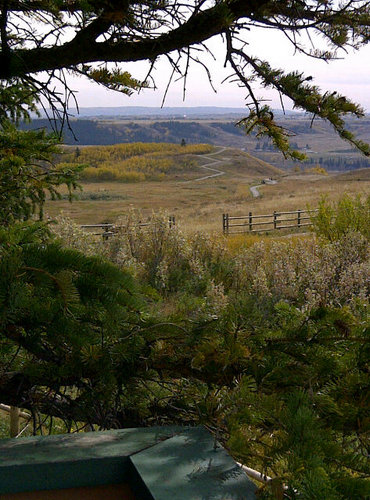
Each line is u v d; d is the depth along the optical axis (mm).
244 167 159750
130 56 2600
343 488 1260
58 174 3770
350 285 8883
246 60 2508
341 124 2461
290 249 11102
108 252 10539
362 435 1658
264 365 2000
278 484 1176
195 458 1229
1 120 3260
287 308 2236
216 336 2105
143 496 1137
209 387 2105
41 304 1986
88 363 2078
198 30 2510
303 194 57250
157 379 2273
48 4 2518
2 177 3574
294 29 2461
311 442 1346
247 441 1470
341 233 13367
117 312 1986
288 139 2650
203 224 30766
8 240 2031
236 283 10359
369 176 82625
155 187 117625
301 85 2469
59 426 2908
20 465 1188
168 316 2207
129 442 1312
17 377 2480
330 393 1823
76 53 2596
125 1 2439
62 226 9648
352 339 1928
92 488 1227
